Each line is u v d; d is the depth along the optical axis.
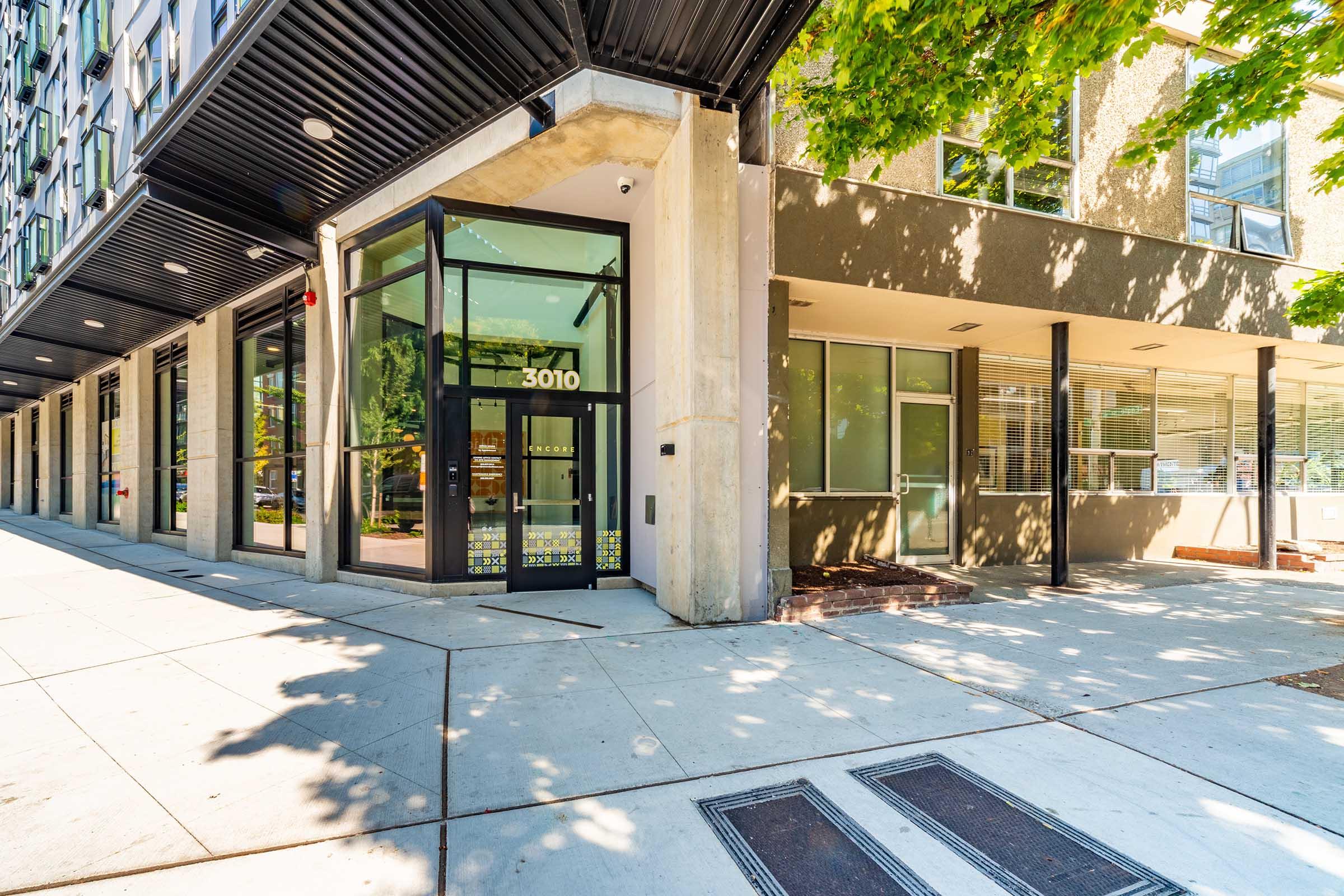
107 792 2.70
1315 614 6.14
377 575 7.25
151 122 9.52
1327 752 3.09
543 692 3.87
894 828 2.42
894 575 7.21
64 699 3.77
